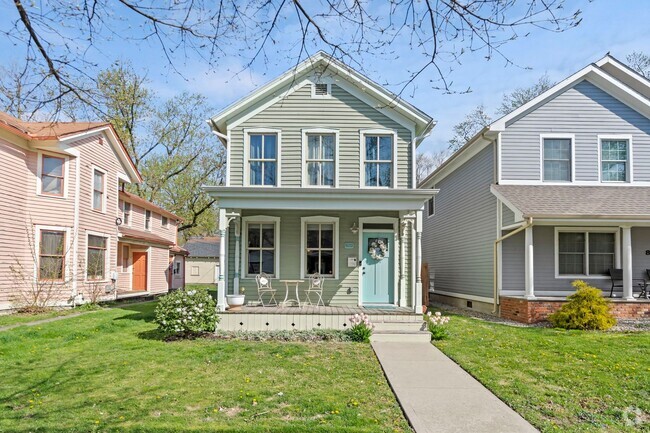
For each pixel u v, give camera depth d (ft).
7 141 44.19
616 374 22.59
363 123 42.06
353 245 41.65
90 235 55.06
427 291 53.16
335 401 18.25
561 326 37.63
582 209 40.55
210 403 17.92
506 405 18.15
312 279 39.42
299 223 41.75
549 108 46.93
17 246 45.42
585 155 46.57
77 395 18.89
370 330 32.14
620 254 44.88
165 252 85.66
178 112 104.88
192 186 108.68
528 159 46.42
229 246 41.34
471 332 35.37
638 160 46.57
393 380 21.62
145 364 24.23
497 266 45.78
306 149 41.96
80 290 51.70
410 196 36.47
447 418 16.60
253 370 23.13
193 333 32.65
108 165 60.08
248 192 36.01
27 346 28.99
